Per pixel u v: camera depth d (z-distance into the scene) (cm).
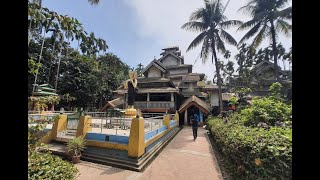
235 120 808
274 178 298
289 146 304
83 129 756
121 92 2300
